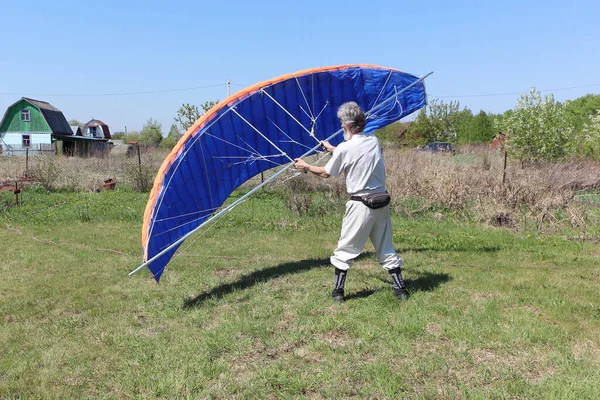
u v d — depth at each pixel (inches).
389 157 571.8
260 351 146.1
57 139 1738.4
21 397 124.0
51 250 287.4
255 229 347.3
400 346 142.6
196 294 203.3
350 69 223.1
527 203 378.6
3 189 556.4
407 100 235.5
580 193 450.6
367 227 175.2
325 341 150.2
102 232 343.3
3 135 1702.8
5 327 171.3
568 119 697.6
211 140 204.7
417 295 185.0
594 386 118.0
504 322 159.3
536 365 131.5
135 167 599.5
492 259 249.3
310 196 417.4
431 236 320.8
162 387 125.2
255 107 210.2
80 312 186.5
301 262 248.2
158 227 195.8
